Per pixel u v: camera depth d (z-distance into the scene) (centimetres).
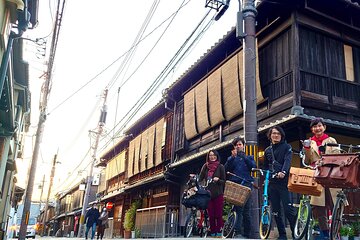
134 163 2461
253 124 872
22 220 1567
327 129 1034
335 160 525
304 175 587
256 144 862
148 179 1939
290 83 1098
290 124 988
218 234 764
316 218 627
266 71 1237
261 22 1295
